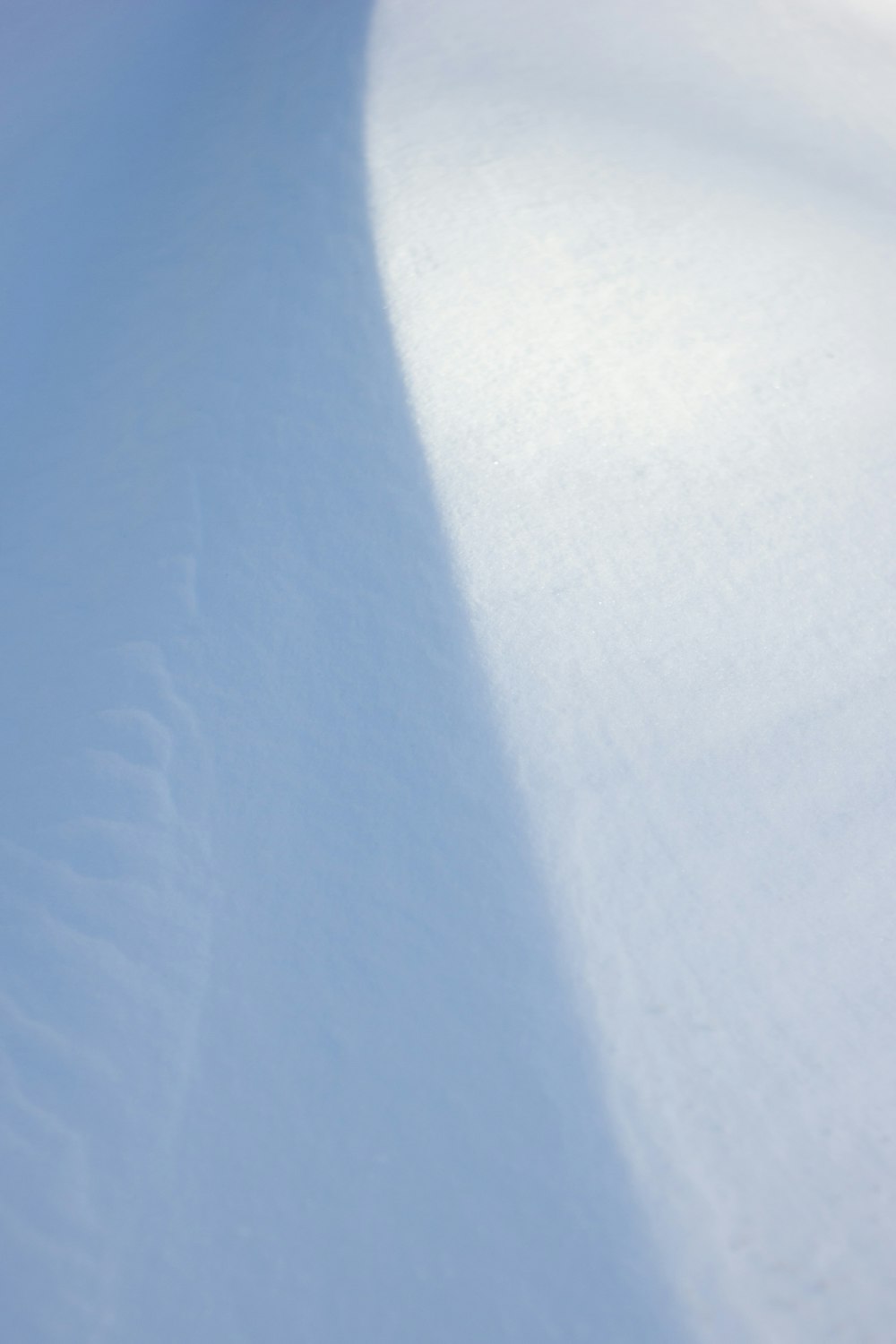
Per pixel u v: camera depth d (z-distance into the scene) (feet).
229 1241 9.34
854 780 12.27
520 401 16.80
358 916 11.37
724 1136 9.53
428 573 14.58
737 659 13.50
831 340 18.15
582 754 12.59
